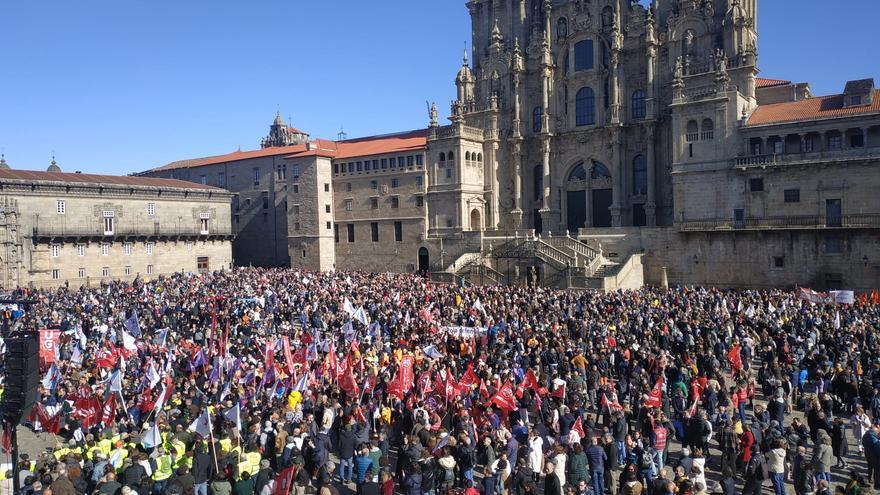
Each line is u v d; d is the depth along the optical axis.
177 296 55.06
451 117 84.12
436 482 19.36
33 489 17.06
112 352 32.88
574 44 81.88
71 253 77.62
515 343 32.91
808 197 59.94
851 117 57.06
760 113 64.62
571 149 82.88
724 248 64.75
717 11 71.69
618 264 66.56
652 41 74.56
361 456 20.12
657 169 76.44
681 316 40.88
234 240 106.44
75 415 24.45
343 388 25.69
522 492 18.19
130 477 18.34
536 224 86.50
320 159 95.44
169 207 88.44
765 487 21.77
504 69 87.00
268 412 23.80
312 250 96.12
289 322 43.81
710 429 22.58
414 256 88.75
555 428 23.81
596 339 33.75
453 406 23.62
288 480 16.84
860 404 26.08
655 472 20.70
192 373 30.42
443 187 85.25
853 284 57.91
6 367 17.05
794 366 29.95
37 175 78.44
